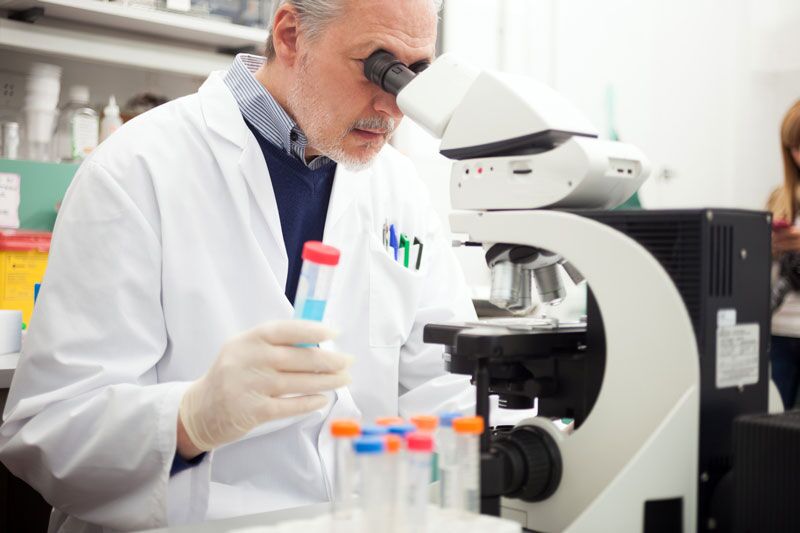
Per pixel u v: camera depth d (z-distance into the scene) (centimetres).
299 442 148
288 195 162
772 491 85
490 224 106
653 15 369
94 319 136
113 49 242
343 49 136
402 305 169
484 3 324
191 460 124
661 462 89
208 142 153
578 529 88
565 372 106
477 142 107
